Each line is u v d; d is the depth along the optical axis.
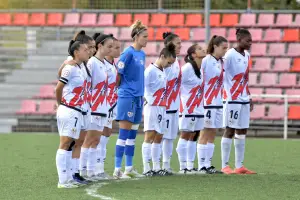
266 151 29.73
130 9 48.44
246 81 22.33
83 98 18.33
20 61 46.28
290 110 39.47
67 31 47.44
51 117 41.69
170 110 21.50
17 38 47.62
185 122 21.88
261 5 49.25
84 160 20.16
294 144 33.12
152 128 21.17
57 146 31.50
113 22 47.56
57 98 18.09
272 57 43.38
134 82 20.70
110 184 18.98
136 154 28.41
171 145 21.94
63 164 18.30
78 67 18.16
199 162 22.31
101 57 20.03
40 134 38.84
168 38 21.33
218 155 28.36
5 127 42.22
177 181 19.67
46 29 47.94
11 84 44.62
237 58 22.11
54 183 19.30
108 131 21.14
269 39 44.50
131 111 20.64
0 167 23.41
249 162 25.59
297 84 41.75
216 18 46.09
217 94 22.09
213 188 18.16
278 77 42.06
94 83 19.78
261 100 40.56
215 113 22.09
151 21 47.16
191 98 21.80
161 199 16.14
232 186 18.58
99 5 48.91
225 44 21.89
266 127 39.47
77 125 18.16
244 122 22.23
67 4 49.34
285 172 22.39
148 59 44.31
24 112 42.12
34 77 45.03
